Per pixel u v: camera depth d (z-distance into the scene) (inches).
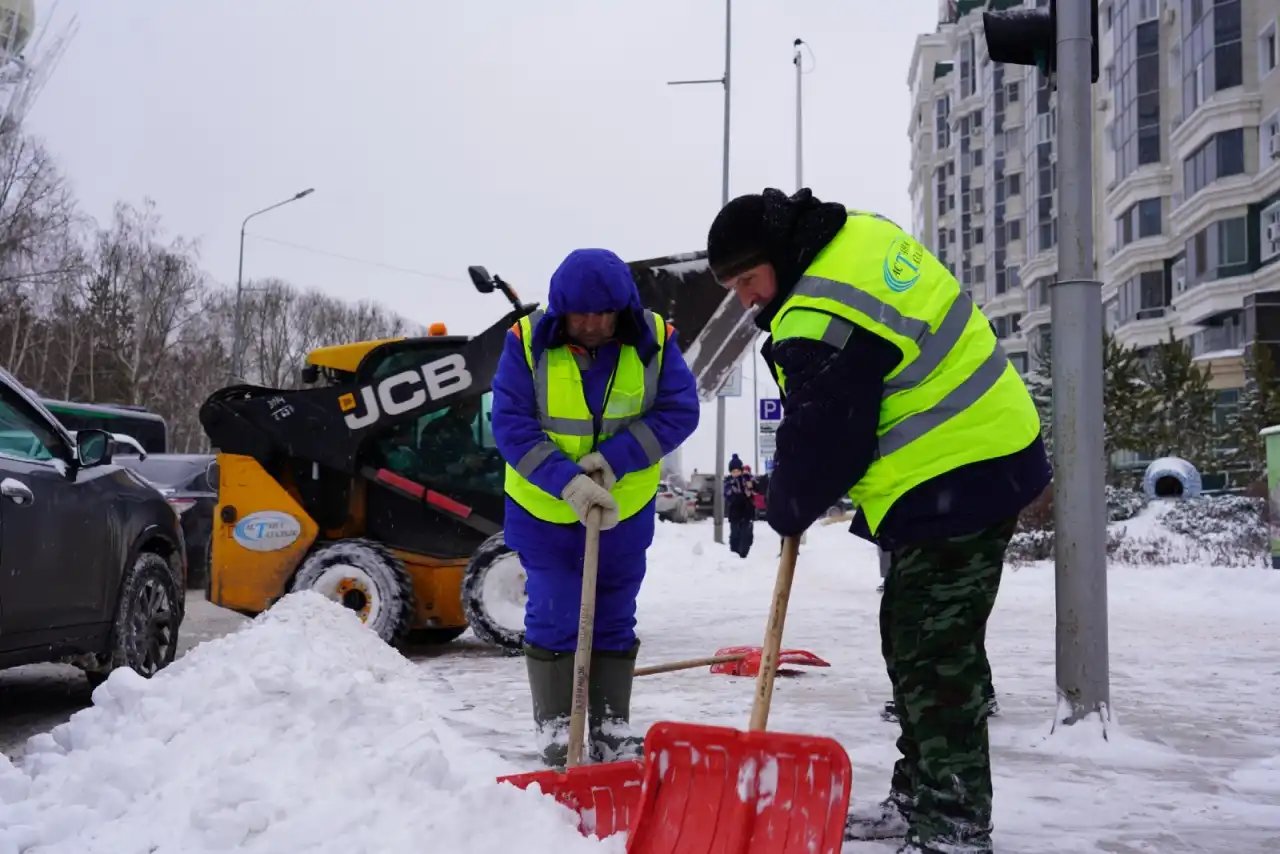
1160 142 1624.0
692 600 502.3
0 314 1765.5
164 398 2317.9
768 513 126.3
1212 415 1124.5
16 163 1440.7
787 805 113.0
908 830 126.1
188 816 119.6
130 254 2210.9
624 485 161.8
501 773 146.8
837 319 119.8
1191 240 1433.3
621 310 161.8
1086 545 194.5
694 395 167.2
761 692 124.0
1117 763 178.5
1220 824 145.5
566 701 161.8
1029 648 318.7
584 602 147.6
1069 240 200.8
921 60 3430.1
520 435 157.6
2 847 115.6
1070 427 196.5
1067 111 205.0
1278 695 240.8
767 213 129.6
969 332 125.8
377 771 127.8
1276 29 1290.6
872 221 128.0
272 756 136.9
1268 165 1305.4
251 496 325.7
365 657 237.8
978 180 2802.7
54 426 238.4
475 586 315.0
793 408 121.9
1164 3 1596.9
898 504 124.7
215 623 419.5
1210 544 653.9
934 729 123.0
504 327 335.6
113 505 246.2
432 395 331.0
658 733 120.0
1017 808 152.6
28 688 275.7
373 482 337.1
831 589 550.9
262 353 2773.1
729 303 348.8
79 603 231.0
